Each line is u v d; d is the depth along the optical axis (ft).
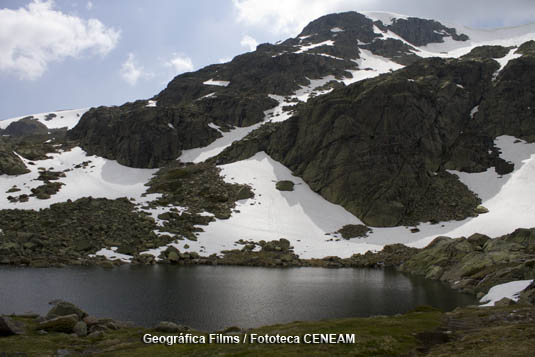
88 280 209.56
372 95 474.90
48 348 91.40
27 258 264.72
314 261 312.09
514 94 512.22
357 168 443.32
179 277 228.22
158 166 542.98
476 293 199.31
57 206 366.02
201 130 589.73
